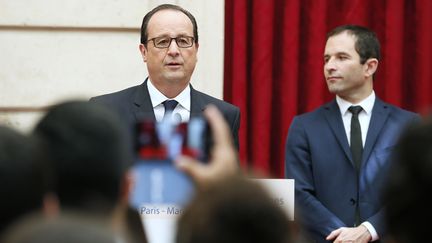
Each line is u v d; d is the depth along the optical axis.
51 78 13.52
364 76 10.80
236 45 13.88
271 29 13.99
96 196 3.88
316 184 10.59
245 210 3.13
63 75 13.52
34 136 3.84
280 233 3.15
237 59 13.90
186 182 5.53
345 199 10.39
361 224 10.01
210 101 10.03
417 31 14.35
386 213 3.57
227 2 14.02
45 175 3.74
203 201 3.21
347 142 10.61
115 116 4.07
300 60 14.27
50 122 3.95
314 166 10.61
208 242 3.12
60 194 3.87
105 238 2.80
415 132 3.48
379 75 14.30
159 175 5.54
